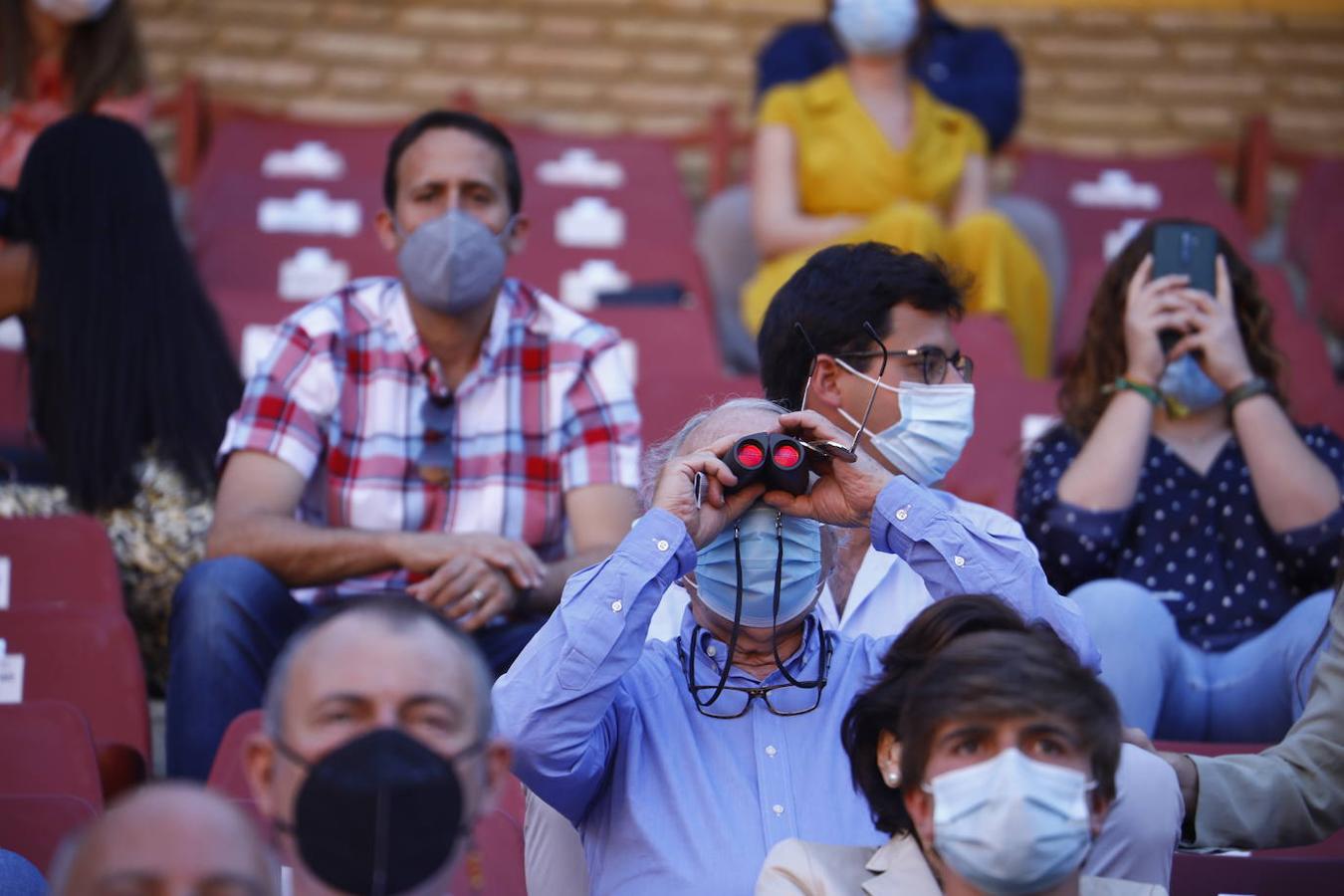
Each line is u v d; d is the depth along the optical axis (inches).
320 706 297.7
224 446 571.8
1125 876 397.4
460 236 568.4
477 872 308.2
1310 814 411.8
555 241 992.2
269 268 882.8
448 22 1179.9
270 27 1164.5
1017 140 1144.8
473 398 590.2
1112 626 522.3
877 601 482.9
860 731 357.4
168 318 626.8
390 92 1149.7
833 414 491.2
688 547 390.3
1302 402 773.9
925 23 965.8
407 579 574.2
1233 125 1161.4
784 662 411.5
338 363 581.9
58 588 554.6
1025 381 735.1
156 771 574.2
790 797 397.1
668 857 390.0
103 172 637.3
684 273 909.2
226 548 549.3
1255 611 562.9
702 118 1157.1
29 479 659.4
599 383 596.4
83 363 612.1
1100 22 1206.9
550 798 393.4
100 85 841.5
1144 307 576.1
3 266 626.2
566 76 1168.2
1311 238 1040.8
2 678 518.0
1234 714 535.2
